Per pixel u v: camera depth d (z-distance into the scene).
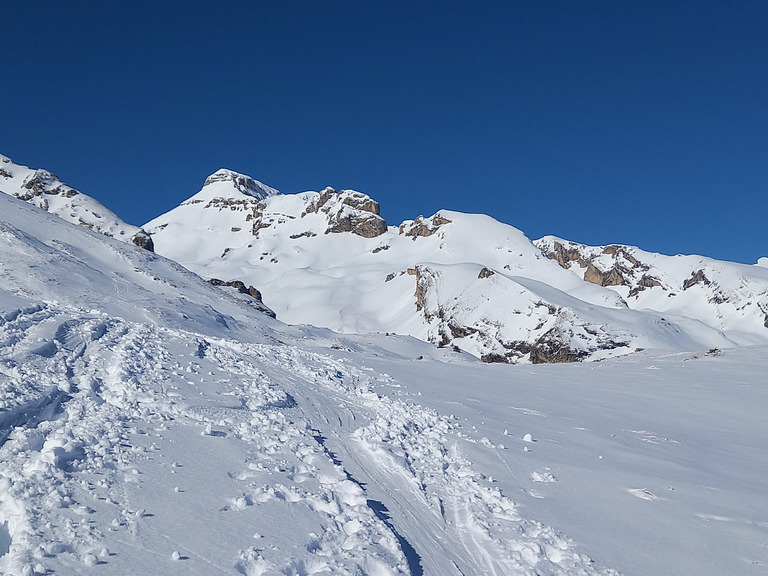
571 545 7.98
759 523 9.74
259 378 16.02
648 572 7.45
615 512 9.72
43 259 49.38
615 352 137.88
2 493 5.98
